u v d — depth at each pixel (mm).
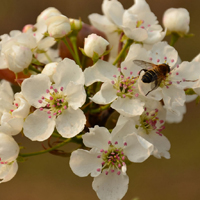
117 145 434
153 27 459
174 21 466
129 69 440
